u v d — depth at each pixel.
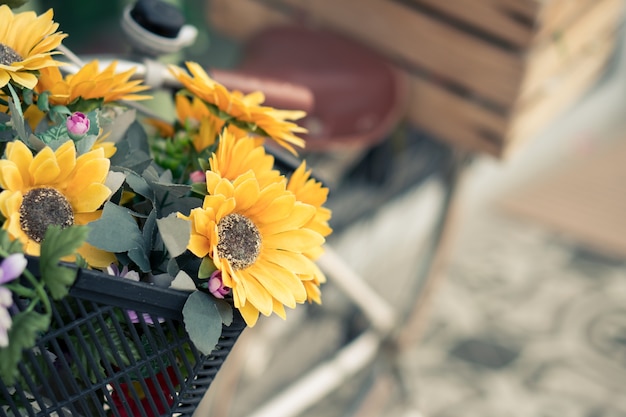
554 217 3.84
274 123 1.19
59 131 1.08
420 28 2.21
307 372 2.76
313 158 2.52
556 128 4.16
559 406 2.91
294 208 1.10
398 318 2.39
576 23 2.25
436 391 2.89
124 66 1.27
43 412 1.05
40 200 1.03
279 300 1.07
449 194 2.44
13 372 0.98
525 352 3.12
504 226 3.76
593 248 3.69
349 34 2.33
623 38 4.07
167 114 2.37
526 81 2.12
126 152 1.13
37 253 1.02
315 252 1.13
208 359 1.09
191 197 1.11
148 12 1.32
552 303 3.37
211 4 2.58
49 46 1.10
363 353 2.39
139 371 1.06
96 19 3.26
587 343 3.21
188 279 1.04
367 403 2.46
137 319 1.08
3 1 1.15
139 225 1.11
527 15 2.03
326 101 2.15
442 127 2.31
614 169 4.23
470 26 2.13
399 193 2.79
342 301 2.60
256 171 1.12
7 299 0.99
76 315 1.06
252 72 2.17
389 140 2.54
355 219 2.62
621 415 2.91
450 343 3.11
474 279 3.42
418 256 3.06
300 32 2.32
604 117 4.50
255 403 2.65
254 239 1.08
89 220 1.06
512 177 3.97
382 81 2.22
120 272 1.08
